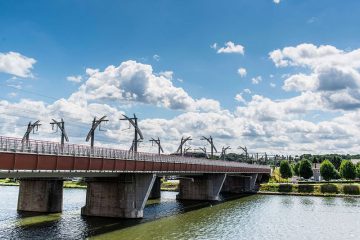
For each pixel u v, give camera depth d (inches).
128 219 2532.0
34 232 2063.2
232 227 2416.3
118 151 2322.8
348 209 3454.7
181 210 3164.4
